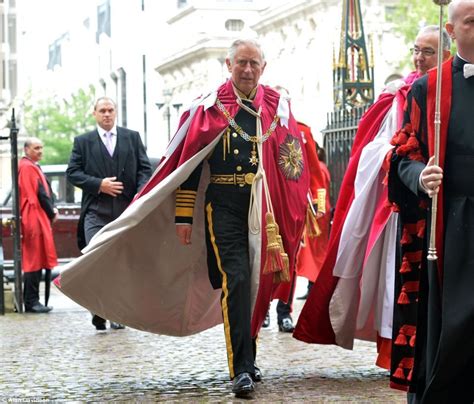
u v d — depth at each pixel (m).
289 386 9.38
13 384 9.75
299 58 62.94
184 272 9.95
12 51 51.22
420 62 9.55
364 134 9.80
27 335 13.87
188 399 8.84
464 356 6.50
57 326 14.99
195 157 9.26
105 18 102.00
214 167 9.33
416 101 6.89
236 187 9.27
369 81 18.52
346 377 9.83
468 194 6.66
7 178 29.30
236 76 9.42
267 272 9.20
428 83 6.85
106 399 8.88
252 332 9.30
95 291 9.80
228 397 8.88
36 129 96.94
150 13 89.94
